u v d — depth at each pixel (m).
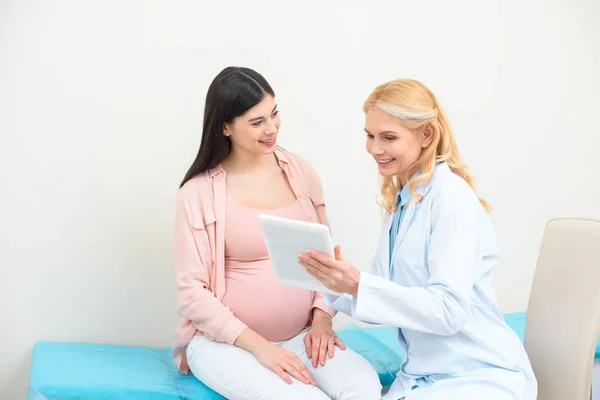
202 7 2.50
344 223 2.76
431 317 1.70
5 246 2.42
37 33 2.37
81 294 2.51
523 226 3.02
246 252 2.12
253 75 2.07
